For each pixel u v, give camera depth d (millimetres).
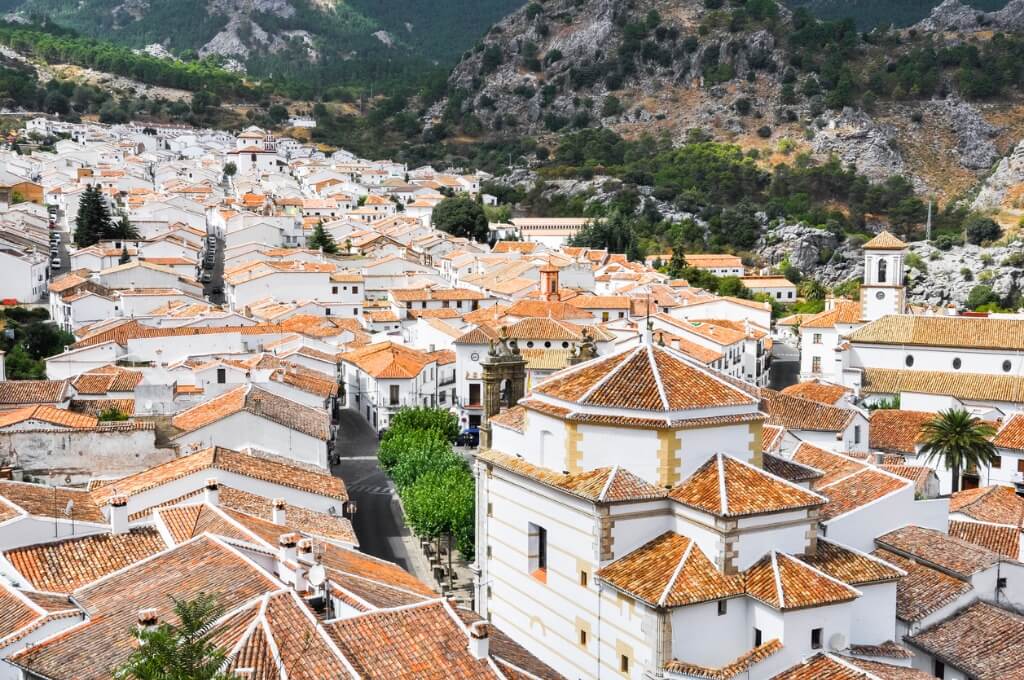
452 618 49750
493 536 68062
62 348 164875
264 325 166500
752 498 55531
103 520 65688
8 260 196625
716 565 54969
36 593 54562
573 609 59375
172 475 76812
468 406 153250
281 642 45406
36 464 86812
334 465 130250
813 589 53750
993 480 117125
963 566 68062
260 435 95688
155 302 185625
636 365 61719
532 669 49812
